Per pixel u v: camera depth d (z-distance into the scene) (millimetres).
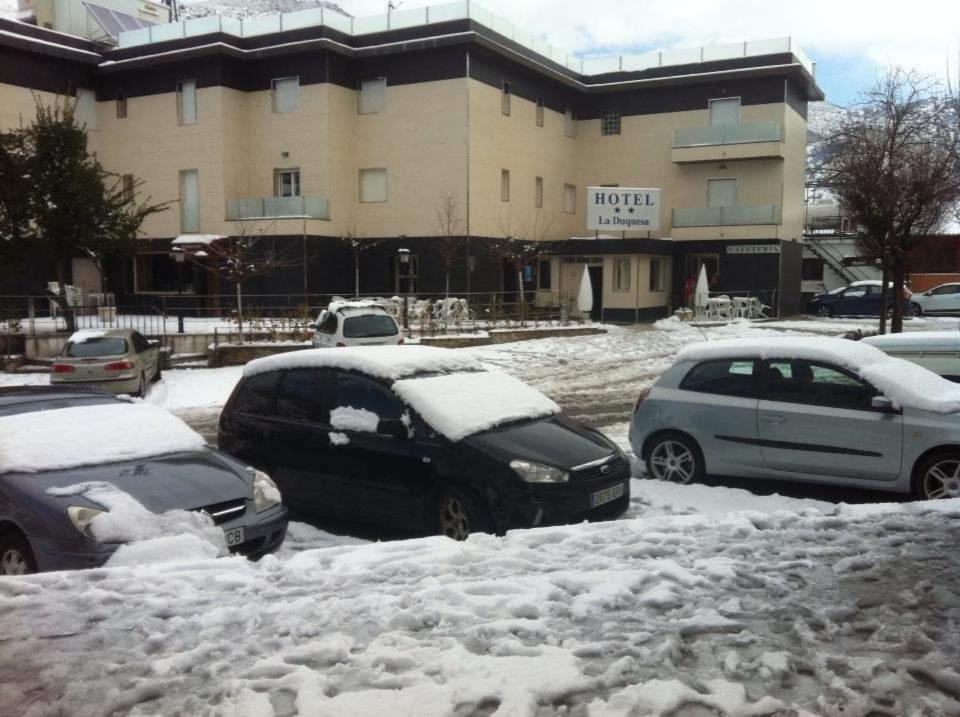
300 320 22969
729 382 8305
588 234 36844
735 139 33312
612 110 36375
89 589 4379
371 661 3363
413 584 4414
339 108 30188
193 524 5527
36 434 6293
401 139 30234
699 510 7398
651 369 19125
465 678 3182
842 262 38500
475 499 6410
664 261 34188
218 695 3141
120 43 32500
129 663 3459
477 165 29734
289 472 7547
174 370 20375
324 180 29906
